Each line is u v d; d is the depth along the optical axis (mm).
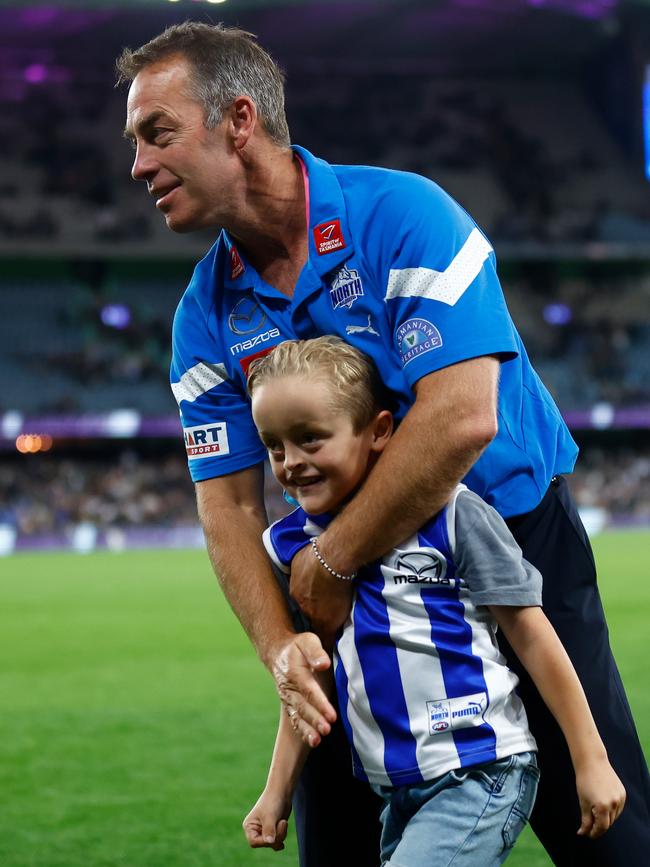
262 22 57344
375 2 55219
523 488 3934
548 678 3402
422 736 3375
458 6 56656
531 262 60344
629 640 15656
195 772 8688
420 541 3445
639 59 60250
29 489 53219
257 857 6469
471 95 65438
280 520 3844
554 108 65500
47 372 54812
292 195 3822
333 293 3793
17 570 35562
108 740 10078
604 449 59938
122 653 16375
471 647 3416
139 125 3719
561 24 59469
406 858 3246
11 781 8516
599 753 3367
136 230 56969
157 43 3760
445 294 3588
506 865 6164
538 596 3426
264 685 13078
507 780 3363
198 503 4215
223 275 4066
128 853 6594
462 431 3438
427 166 62000
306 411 3439
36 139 60781
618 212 61188
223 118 3699
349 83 64562
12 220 56406
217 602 24031
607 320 59500
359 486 3602
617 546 39688
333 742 3998
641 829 3818
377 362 3758
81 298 57781
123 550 48500
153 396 54750
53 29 56562
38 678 14141
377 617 3467
